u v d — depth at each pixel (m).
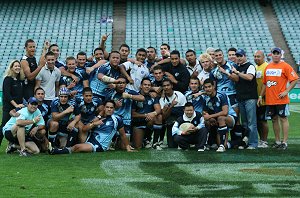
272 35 33.44
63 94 10.30
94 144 10.49
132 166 8.75
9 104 10.52
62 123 10.46
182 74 11.32
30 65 10.73
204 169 8.45
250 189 6.90
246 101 10.88
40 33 33.03
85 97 10.51
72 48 31.62
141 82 11.26
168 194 6.62
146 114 11.01
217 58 10.96
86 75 11.26
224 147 10.68
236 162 9.16
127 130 11.03
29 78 10.55
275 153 10.27
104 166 8.75
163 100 11.09
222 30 33.59
